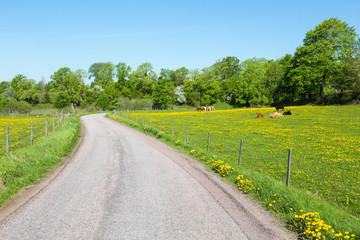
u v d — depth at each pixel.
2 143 19.19
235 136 25.47
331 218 6.42
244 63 100.06
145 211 7.34
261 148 19.25
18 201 8.02
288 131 27.53
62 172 11.58
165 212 7.27
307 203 7.42
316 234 5.57
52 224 6.47
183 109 97.12
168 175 11.19
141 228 6.29
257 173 10.61
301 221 6.30
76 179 10.50
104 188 9.39
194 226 6.40
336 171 13.01
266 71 89.69
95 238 5.79
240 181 9.52
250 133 27.44
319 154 16.94
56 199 8.22
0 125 34.81
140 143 20.36
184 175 11.19
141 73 121.94
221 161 12.35
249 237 5.84
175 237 5.84
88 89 111.94
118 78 126.25
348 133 24.52
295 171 13.09
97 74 142.50
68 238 5.79
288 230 6.21
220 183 10.05
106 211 7.32
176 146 19.00
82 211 7.30
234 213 7.21
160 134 24.00
